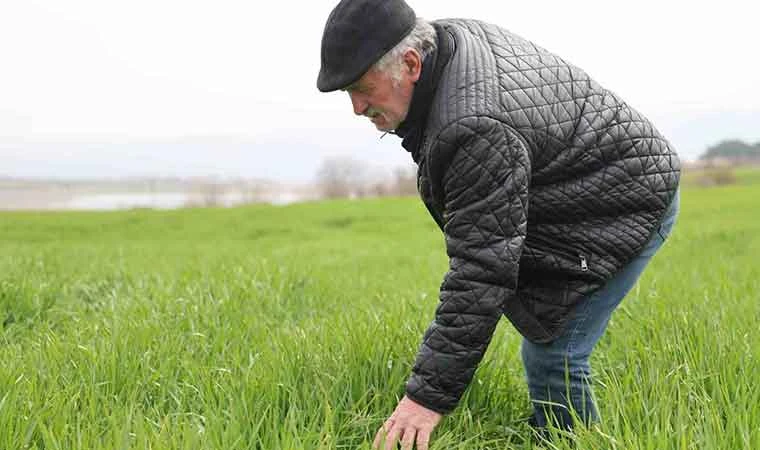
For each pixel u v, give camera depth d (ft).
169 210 103.96
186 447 8.62
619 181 9.00
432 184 8.53
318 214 94.43
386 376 11.33
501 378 12.05
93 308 18.85
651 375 10.60
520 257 8.80
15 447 9.14
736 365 11.00
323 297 20.97
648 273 24.80
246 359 13.03
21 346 15.03
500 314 8.35
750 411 9.16
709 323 13.17
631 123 9.14
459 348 8.43
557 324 9.48
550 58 8.96
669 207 9.43
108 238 73.26
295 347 12.05
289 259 33.47
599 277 9.25
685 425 8.77
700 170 185.98
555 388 10.07
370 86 8.09
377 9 7.82
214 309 16.49
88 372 11.63
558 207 9.02
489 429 10.86
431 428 8.73
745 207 86.53
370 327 12.84
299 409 10.23
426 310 15.62
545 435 10.62
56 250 42.24
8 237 72.69
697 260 32.76
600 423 9.53
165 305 17.02
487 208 8.11
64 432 9.22
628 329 14.58
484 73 8.26
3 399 9.76
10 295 17.97
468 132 7.97
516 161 8.12
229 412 10.07
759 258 34.78
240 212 99.40
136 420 9.28
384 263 37.88
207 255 40.45
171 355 12.79
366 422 10.18
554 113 8.61
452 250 8.35
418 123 8.43
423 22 8.23
